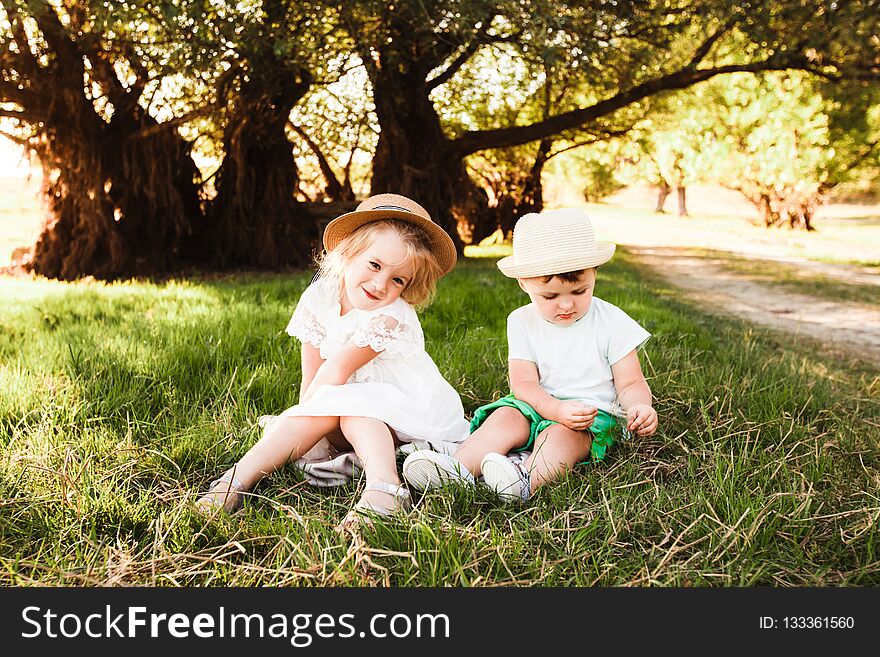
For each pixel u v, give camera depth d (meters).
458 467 2.70
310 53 11.27
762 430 3.38
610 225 38.69
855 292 12.18
